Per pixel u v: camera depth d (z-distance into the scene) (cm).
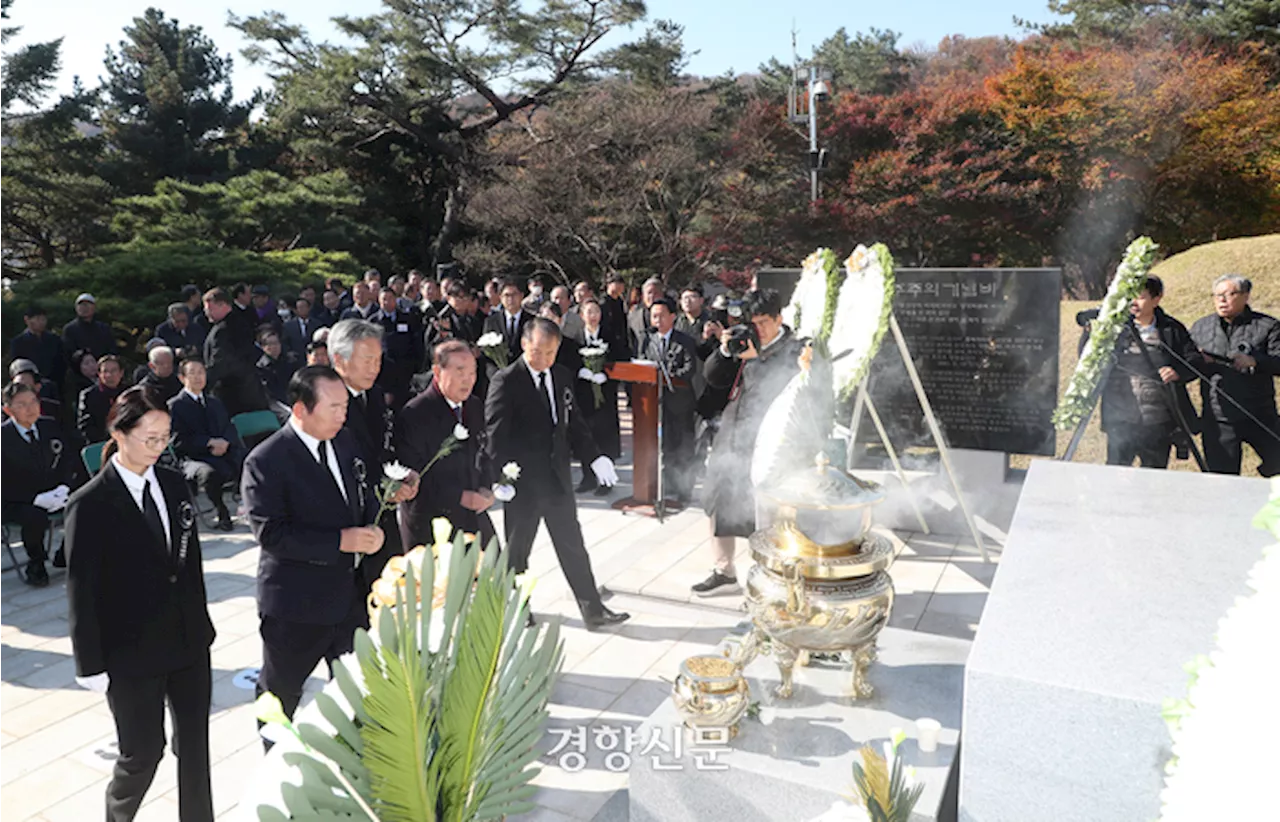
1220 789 147
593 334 908
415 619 127
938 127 2273
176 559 317
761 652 342
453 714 129
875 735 298
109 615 306
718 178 2219
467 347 463
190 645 320
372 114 2691
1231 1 2534
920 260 2325
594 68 2684
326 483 359
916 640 382
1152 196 2222
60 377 1112
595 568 605
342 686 126
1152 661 172
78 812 365
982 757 176
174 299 1753
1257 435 589
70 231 2381
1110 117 2178
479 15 2594
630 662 479
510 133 2764
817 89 1812
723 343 523
